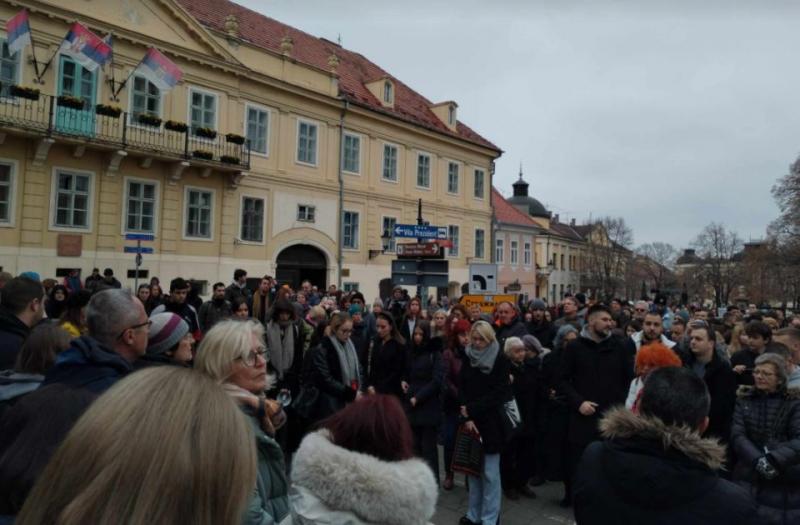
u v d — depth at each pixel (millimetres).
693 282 76438
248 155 20875
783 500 3510
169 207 19406
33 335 2916
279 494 2631
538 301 10109
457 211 31969
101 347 2564
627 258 68438
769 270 51094
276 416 2896
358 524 1728
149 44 18656
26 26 14852
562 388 5621
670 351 4430
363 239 26484
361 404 2045
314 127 24375
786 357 4609
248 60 21812
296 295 13867
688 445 2074
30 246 16328
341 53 31500
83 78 17359
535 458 6703
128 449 989
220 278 20812
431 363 6199
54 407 1867
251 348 2994
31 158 16344
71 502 954
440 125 31672
